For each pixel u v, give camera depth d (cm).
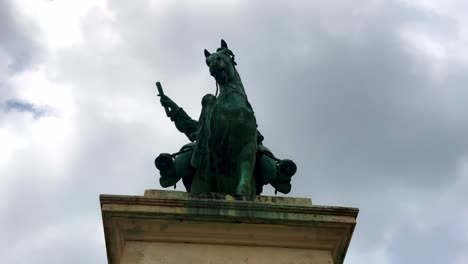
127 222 655
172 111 1016
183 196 689
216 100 864
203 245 661
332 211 685
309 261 663
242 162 814
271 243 672
